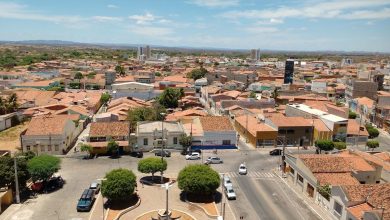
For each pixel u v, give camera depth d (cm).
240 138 9606
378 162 6212
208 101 14538
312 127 9075
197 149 8444
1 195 5175
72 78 19312
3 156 5853
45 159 5975
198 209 5344
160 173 6788
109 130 8119
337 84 17975
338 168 5850
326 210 5275
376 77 17262
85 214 5066
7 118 10175
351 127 9675
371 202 4653
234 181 6500
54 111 10806
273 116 9638
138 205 5388
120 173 5334
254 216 5141
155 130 8156
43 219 4888
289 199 5766
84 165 7156
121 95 14062
